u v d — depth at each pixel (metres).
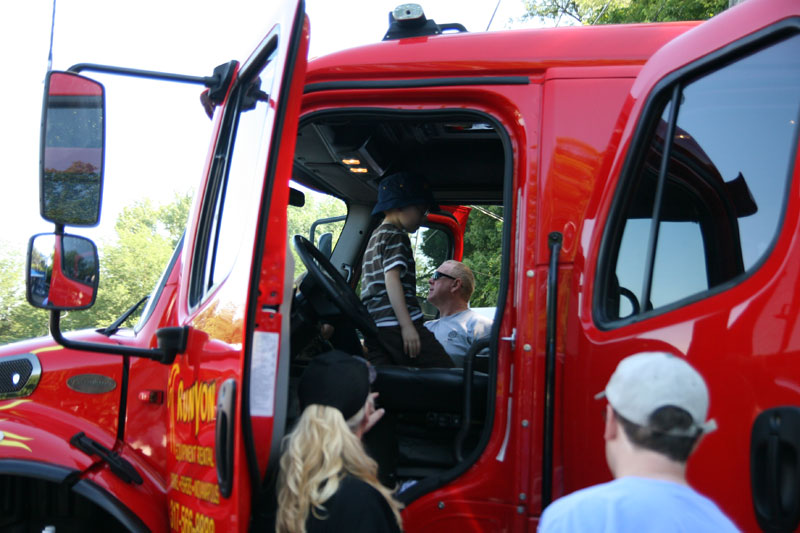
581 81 2.47
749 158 1.87
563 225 2.40
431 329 3.99
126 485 2.48
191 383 2.25
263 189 1.97
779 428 1.60
